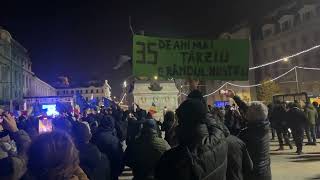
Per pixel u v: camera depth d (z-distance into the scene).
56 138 3.00
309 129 20.44
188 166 3.35
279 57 66.69
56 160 2.95
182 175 3.34
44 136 3.01
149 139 6.21
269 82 60.88
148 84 44.03
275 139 24.61
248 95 67.31
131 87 46.06
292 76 62.34
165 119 9.59
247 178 5.12
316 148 18.66
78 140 5.70
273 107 19.23
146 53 9.71
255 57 71.31
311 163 14.00
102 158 5.82
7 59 86.00
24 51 103.38
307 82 59.34
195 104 3.54
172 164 3.39
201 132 3.48
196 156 3.38
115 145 7.14
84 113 19.77
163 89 44.12
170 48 9.81
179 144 3.51
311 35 60.16
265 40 70.44
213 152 3.49
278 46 67.31
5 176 3.56
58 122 5.77
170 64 9.80
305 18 62.44
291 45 64.25
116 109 18.94
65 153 2.99
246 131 5.38
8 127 4.36
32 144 3.01
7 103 62.78
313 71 58.69
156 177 3.52
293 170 12.62
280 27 68.44
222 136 3.72
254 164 5.24
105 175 5.82
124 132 13.41
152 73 9.72
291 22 65.69
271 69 67.81
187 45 9.85
